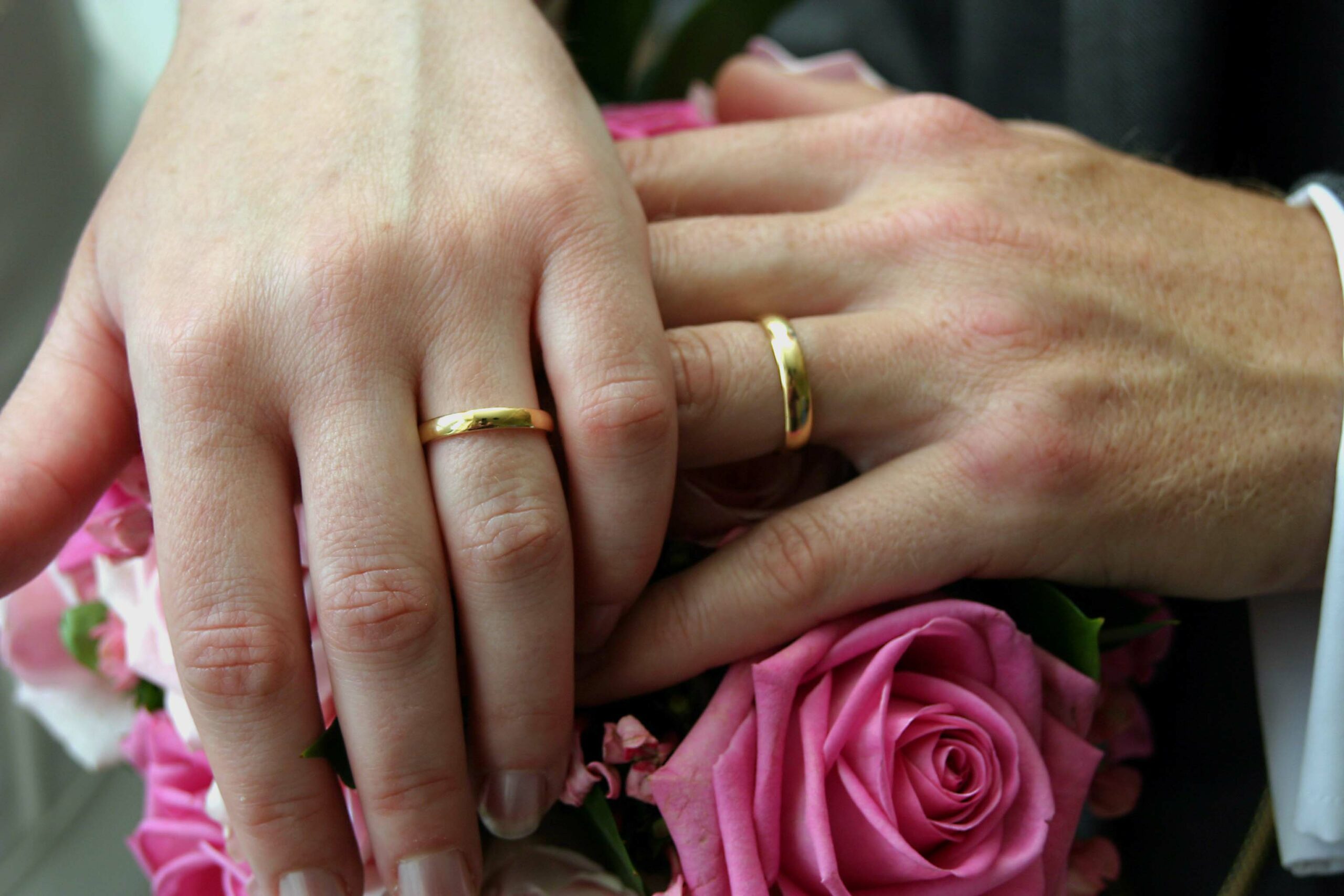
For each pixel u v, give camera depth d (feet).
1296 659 1.00
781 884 0.84
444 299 0.83
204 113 0.91
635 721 0.85
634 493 0.84
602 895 0.87
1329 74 1.13
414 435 0.83
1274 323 0.96
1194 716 1.13
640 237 0.89
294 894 0.83
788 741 0.85
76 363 0.89
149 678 0.93
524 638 0.83
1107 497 0.91
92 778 1.37
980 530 0.90
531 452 0.83
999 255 0.94
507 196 0.86
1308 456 0.93
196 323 0.83
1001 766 0.86
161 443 0.83
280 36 0.94
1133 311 0.94
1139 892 1.16
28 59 1.37
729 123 1.20
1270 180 1.22
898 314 0.93
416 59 0.91
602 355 0.84
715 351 0.89
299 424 0.83
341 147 0.88
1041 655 0.89
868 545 0.89
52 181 1.41
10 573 0.85
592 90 1.36
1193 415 0.93
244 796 0.82
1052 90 1.40
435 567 0.82
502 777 0.85
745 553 0.89
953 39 1.65
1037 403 0.91
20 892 1.27
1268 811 1.02
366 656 0.80
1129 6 1.20
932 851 0.86
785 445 0.91
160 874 0.97
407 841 0.83
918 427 0.92
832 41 1.76
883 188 0.99
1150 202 0.99
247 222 0.86
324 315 0.82
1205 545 0.93
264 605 0.81
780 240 0.94
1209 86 1.20
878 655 0.84
